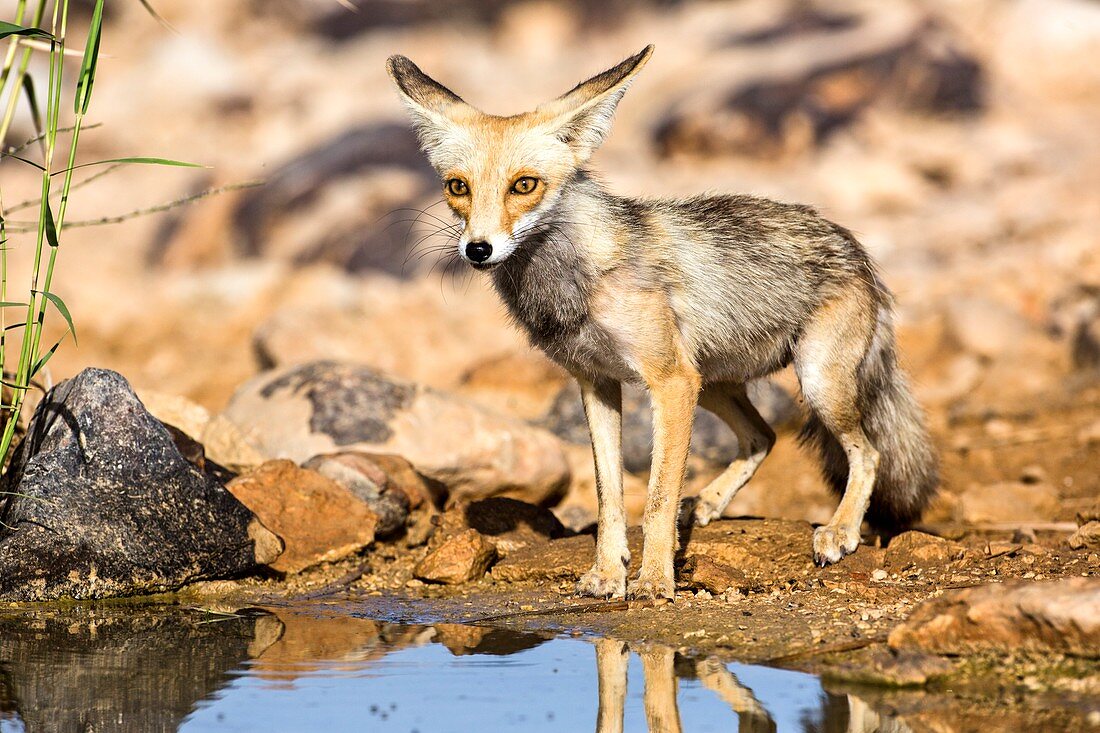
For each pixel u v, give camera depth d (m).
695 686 6.81
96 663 7.33
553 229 8.93
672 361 9.16
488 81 39.81
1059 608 6.71
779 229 10.26
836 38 36.47
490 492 12.30
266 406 12.48
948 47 35.66
